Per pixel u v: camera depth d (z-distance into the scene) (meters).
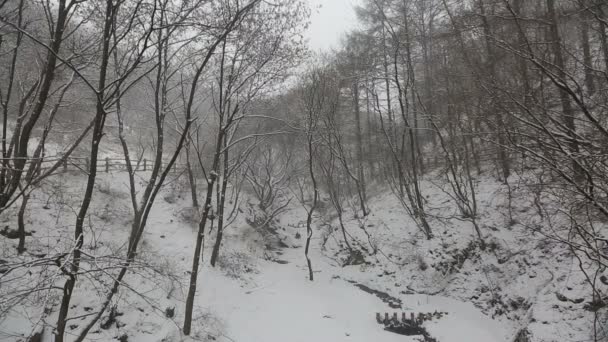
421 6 22.62
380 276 18.34
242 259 18.86
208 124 25.50
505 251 15.05
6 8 11.13
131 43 12.62
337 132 23.94
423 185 22.59
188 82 18.00
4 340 9.21
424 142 28.62
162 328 12.05
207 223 20.58
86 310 11.40
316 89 21.17
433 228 18.52
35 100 10.80
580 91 5.37
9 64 13.23
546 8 6.91
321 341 13.09
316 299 16.42
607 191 5.16
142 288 13.18
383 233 20.52
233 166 19.11
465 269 16.00
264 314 14.77
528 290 12.98
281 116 24.75
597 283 10.29
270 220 24.34
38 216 14.20
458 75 14.12
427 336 13.20
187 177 23.36
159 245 16.91
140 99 23.34
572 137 5.43
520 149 5.93
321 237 24.16
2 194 8.39
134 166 25.92
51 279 6.20
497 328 12.94
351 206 25.09
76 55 10.22
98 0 10.66
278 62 15.56
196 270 12.53
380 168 27.80
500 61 8.42
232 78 15.05
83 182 18.72
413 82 19.30
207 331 12.70
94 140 8.29
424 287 16.50
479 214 17.33
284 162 27.89
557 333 9.91
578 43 7.41
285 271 19.67
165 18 10.76
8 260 11.31
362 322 14.51
